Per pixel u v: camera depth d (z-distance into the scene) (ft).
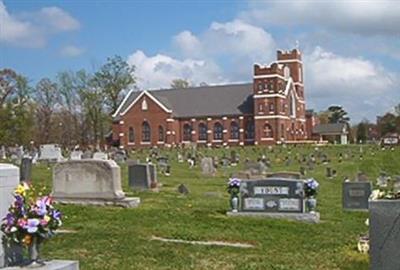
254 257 38.11
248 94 340.39
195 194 84.38
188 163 178.81
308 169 156.76
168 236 44.52
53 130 322.75
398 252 27.22
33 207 25.80
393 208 27.35
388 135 376.48
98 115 338.54
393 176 125.29
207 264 35.78
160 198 75.82
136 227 48.37
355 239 45.37
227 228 48.70
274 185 56.18
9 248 26.37
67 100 331.98
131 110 343.26
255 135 326.03
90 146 303.27
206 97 347.77
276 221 52.85
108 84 341.82
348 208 69.41
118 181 65.31
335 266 35.40
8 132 248.32
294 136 350.64
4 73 256.73
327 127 417.28
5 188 26.63
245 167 142.92
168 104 343.67
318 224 53.88
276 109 322.96
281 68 333.21
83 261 35.63
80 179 65.67
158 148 292.20
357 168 163.12
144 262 35.83
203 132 341.21
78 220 52.21
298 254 39.34
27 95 264.72
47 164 151.43
